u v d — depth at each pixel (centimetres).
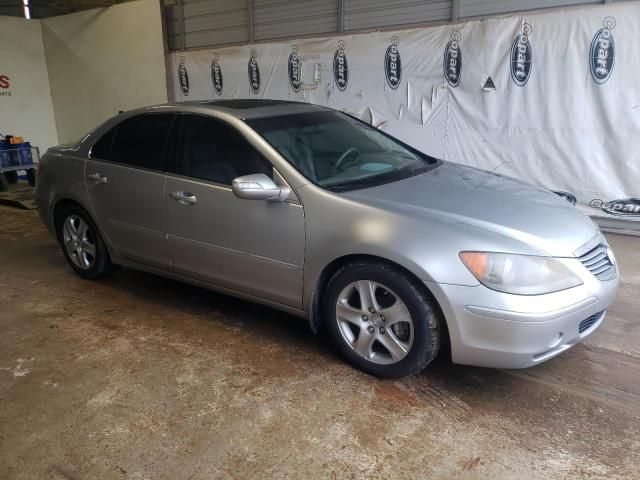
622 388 290
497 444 249
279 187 313
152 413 277
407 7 671
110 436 261
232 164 341
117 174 399
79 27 1041
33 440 260
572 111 569
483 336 263
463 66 626
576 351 328
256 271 335
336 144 361
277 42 787
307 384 300
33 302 422
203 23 881
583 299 264
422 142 680
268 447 251
